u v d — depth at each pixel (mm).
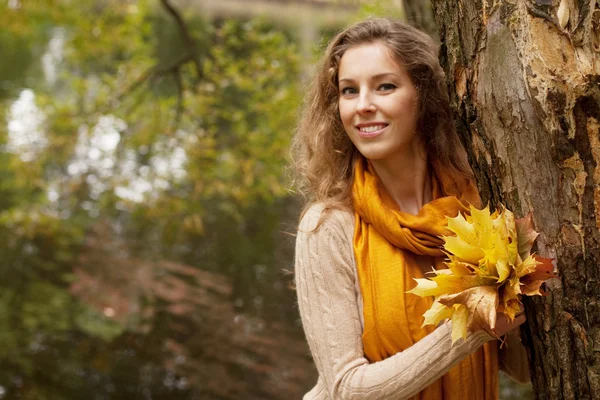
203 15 15211
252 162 5430
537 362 1423
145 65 5898
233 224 7906
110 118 5723
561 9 1244
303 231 1611
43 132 5766
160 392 4633
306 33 13234
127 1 6051
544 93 1249
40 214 6184
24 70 13633
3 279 6117
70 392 4574
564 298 1314
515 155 1328
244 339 5320
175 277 6512
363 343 1540
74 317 5598
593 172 1257
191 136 5574
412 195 1662
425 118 1632
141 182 6086
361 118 1575
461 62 1407
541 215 1317
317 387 1696
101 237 7230
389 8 3332
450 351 1397
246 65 5516
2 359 4883
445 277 1299
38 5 6180
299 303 1601
